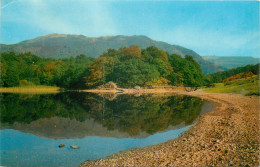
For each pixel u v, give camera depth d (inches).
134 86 2783.0
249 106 922.7
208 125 583.8
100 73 2861.7
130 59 2930.6
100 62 2933.1
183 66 3181.6
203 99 1412.4
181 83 3053.6
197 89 2583.7
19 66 3048.7
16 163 328.8
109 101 1434.5
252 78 1855.3
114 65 2965.1
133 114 847.7
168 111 910.4
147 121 685.3
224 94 1617.9
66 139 470.0
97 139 471.5
